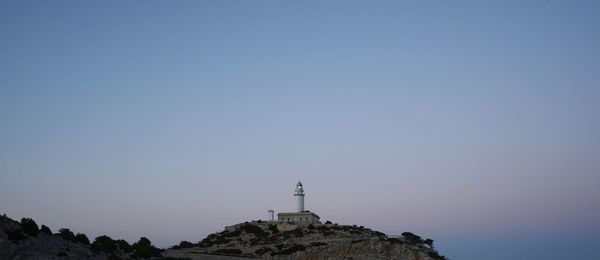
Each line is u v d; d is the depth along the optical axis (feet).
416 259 438.40
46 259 250.16
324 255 436.35
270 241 491.31
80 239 313.53
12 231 267.39
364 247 450.71
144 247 354.13
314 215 621.72
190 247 474.90
